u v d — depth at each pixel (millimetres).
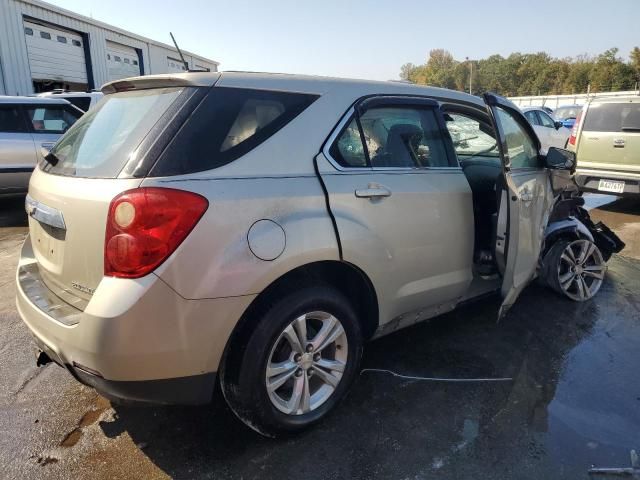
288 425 2381
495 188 3441
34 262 2771
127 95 2479
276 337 2238
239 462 2295
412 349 3342
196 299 1965
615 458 2318
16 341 3490
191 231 1940
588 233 4168
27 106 7770
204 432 2504
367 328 2822
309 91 2482
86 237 2027
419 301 2936
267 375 2252
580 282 4180
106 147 2203
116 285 1893
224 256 2008
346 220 2402
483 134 4102
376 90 2758
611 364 3174
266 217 2133
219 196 2025
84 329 1909
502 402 2756
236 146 2166
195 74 2244
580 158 7734
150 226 1886
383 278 2643
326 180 2379
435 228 2871
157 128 2061
